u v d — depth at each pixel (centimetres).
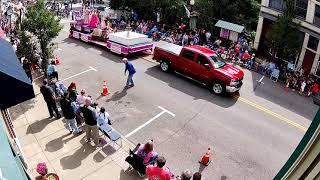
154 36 2598
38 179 979
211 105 1586
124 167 1088
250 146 1291
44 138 1195
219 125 1417
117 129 1309
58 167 1055
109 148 1176
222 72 1664
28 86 561
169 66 1894
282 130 1437
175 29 2772
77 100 1291
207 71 1716
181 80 1842
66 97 1203
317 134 339
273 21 2441
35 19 1567
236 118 1492
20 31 1630
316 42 2206
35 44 1673
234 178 1106
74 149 1150
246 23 2983
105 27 2370
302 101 1798
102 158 1120
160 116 1436
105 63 1994
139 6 3023
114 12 3008
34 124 1274
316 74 2247
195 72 1772
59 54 2077
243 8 3108
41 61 1695
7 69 555
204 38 2623
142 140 1252
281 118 1545
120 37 2102
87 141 1196
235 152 1244
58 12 3136
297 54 2338
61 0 3497
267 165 1190
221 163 1174
